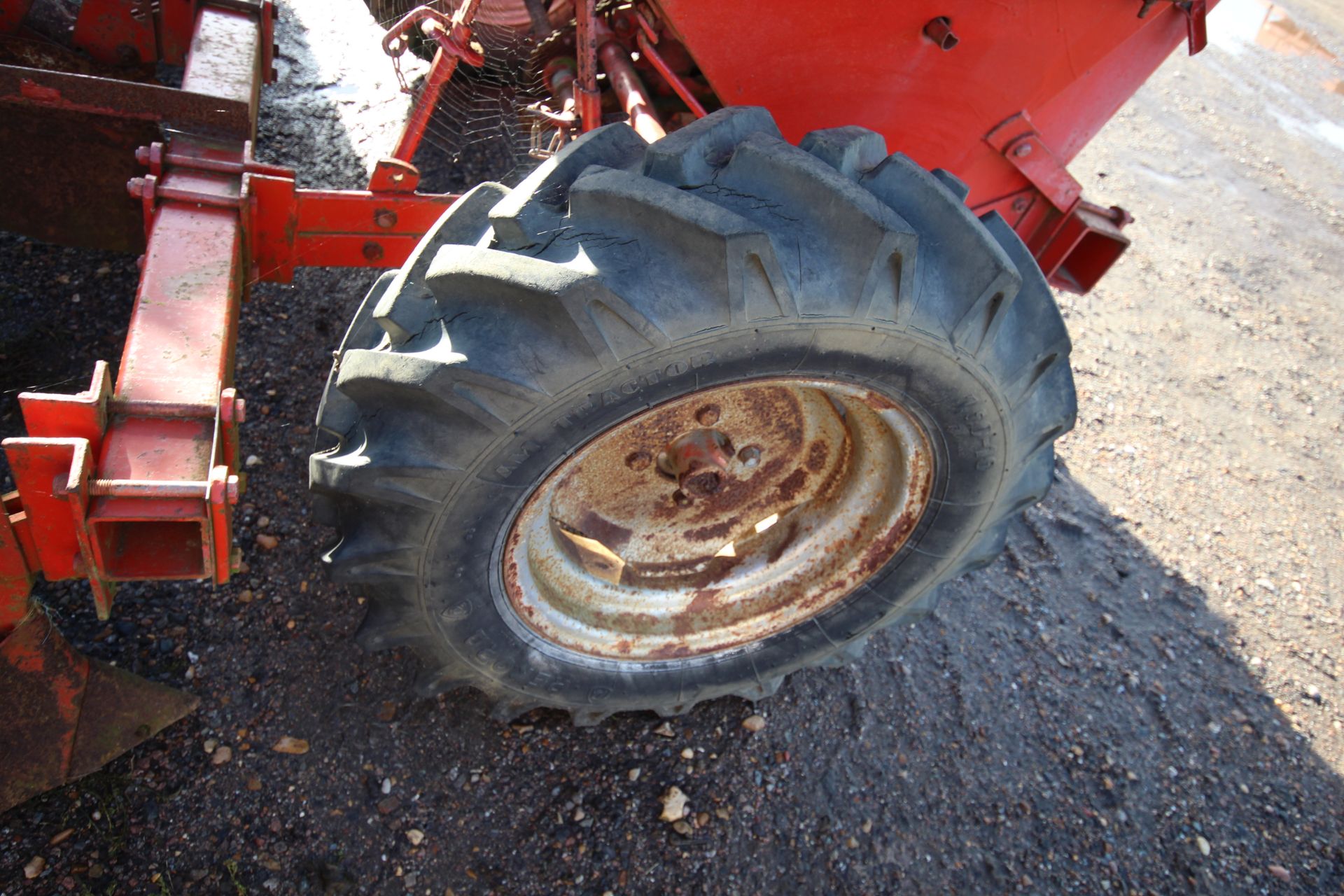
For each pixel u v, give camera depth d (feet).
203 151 7.88
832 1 7.26
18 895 7.05
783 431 7.82
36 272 10.74
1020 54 7.89
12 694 6.98
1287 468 13.82
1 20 10.16
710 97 9.06
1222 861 9.28
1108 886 8.93
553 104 9.66
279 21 15.37
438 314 5.89
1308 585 12.19
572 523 7.79
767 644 8.56
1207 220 18.76
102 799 7.57
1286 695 10.89
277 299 11.52
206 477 5.27
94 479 5.03
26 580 5.83
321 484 6.09
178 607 8.76
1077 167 19.42
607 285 5.42
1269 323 16.51
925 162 8.65
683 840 8.41
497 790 8.39
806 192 5.83
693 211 5.47
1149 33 8.23
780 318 5.74
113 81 7.70
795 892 8.34
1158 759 10.00
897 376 6.40
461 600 6.73
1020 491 7.97
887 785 9.22
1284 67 24.66
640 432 7.16
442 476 5.85
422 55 12.26
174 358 6.00
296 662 8.70
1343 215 19.62
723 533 8.49
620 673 8.11
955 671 10.30
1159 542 12.37
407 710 8.63
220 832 7.69
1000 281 6.18
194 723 8.14
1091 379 14.62
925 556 8.13
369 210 8.16
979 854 8.93
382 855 7.86
